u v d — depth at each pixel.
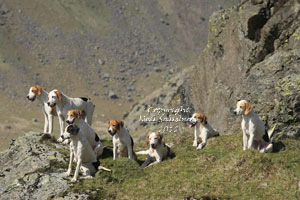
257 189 10.91
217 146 14.45
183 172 12.34
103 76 168.75
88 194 11.17
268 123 15.48
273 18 20.64
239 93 17.83
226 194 10.72
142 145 16.88
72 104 15.09
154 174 12.44
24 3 194.00
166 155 14.03
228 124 22.23
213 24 26.59
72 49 179.62
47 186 11.90
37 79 153.12
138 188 11.46
